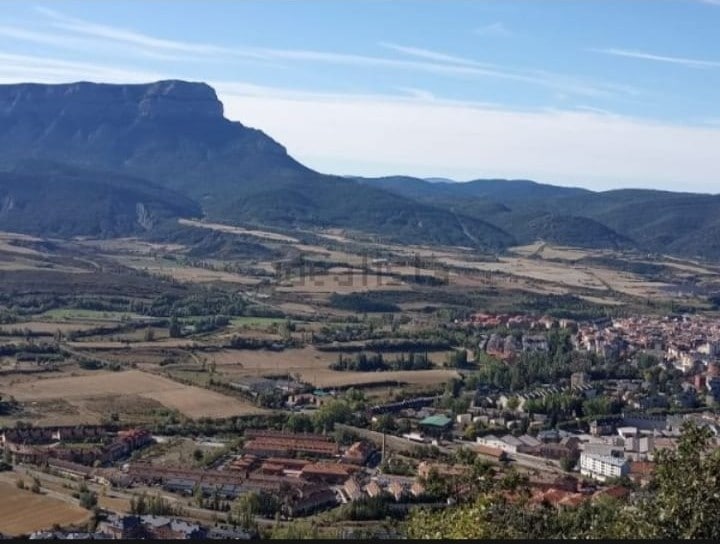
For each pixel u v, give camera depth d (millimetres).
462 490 84375
